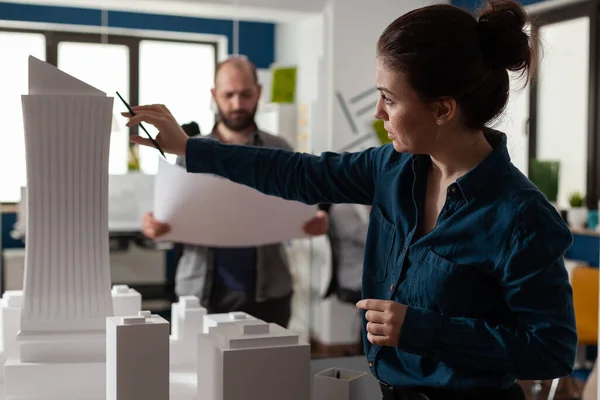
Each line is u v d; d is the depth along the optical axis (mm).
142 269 5906
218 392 1256
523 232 1023
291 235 2609
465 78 1008
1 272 5523
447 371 1101
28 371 1416
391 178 1227
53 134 1342
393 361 1184
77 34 6430
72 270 1418
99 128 1354
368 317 1069
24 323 1423
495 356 1017
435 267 1099
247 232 2531
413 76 1008
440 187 1151
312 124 5504
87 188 1392
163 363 1275
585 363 3803
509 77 1115
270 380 1261
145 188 5504
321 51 5418
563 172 4621
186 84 6840
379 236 1237
